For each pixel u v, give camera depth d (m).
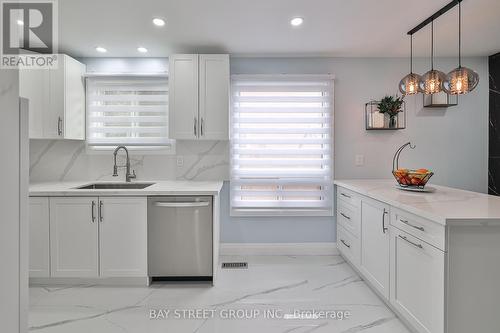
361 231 2.67
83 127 3.28
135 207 2.62
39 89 2.93
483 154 3.47
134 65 3.38
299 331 1.97
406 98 3.45
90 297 2.44
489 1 2.19
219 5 2.26
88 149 3.33
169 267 2.65
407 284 1.91
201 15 2.42
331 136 3.39
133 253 2.63
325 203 3.44
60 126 2.95
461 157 3.47
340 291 2.54
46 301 2.37
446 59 3.45
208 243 2.65
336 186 3.46
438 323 1.59
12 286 1.05
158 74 3.27
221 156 3.41
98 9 2.30
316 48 3.16
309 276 2.85
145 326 2.02
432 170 3.46
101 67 3.37
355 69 3.44
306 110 3.39
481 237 1.56
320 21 2.54
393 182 3.12
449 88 2.13
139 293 2.52
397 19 2.51
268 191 3.42
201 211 2.64
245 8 2.31
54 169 3.35
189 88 3.06
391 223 2.11
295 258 3.35
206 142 3.40
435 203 1.92
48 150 3.34
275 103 3.41
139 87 3.34
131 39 2.89
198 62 3.06
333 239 3.48
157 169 3.39
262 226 3.47
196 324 2.05
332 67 3.43
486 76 3.44
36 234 2.61
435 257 1.62
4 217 1.01
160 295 2.48
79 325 2.03
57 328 2.00
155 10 2.33
